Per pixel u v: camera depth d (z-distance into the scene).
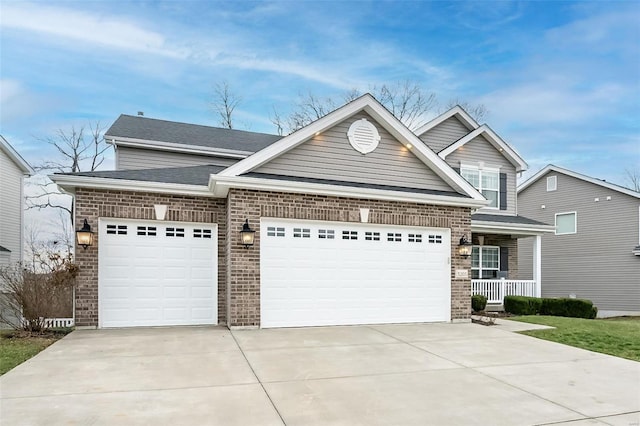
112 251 8.98
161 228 9.34
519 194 23.05
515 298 13.70
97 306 8.79
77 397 4.56
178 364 5.95
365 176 10.42
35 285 8.38
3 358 6.21
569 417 4.22
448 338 8.26
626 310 18.11
